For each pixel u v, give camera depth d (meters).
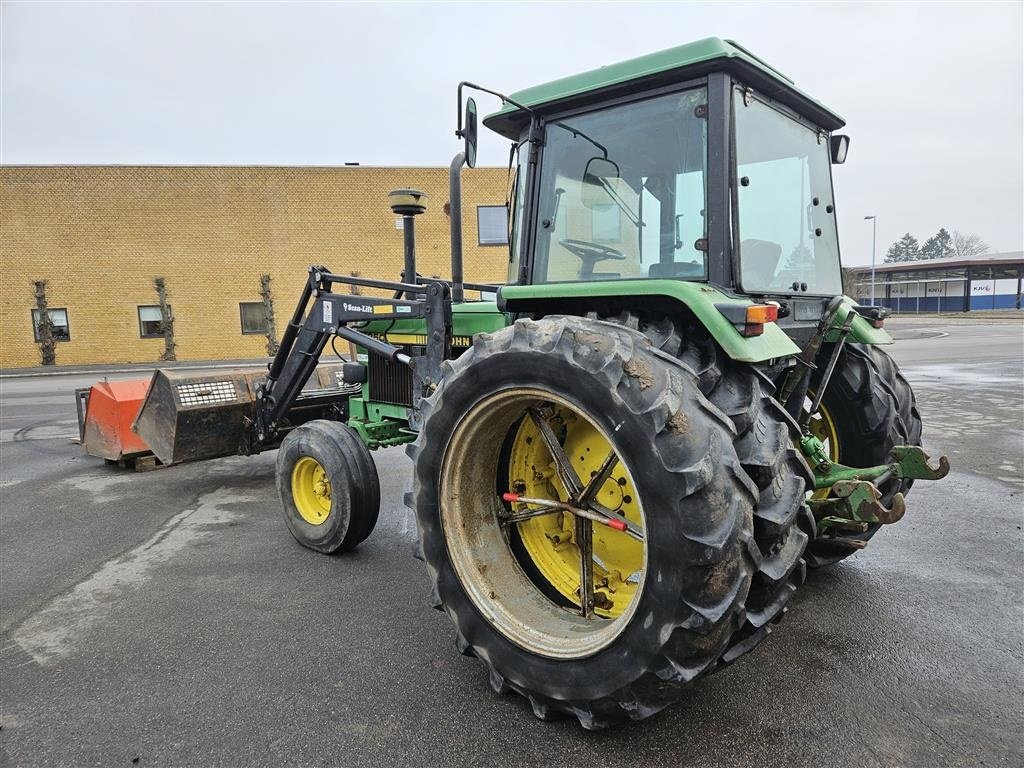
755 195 2.80
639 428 1.98
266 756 2.26
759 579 2.02
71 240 19.91
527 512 2.67
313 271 4.40
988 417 7.96
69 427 9.31
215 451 5.46
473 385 2.43
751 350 2.16
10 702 2.61
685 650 1.95
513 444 2.76
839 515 2.50
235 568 3.96
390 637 3.07
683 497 1.90
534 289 2.68
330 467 3.96
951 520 4.44
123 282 20.17
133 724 2.45
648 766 2.15
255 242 20.42
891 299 53.66
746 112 2.72
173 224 20.12
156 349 20.55
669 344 2.30
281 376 4.75
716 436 1.96
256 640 3.07
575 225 2.95
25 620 3.33
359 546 4.31
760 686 2.57
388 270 20.78
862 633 2.97
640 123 2.74
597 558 2.57
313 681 2.71
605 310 2.62
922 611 3.17
